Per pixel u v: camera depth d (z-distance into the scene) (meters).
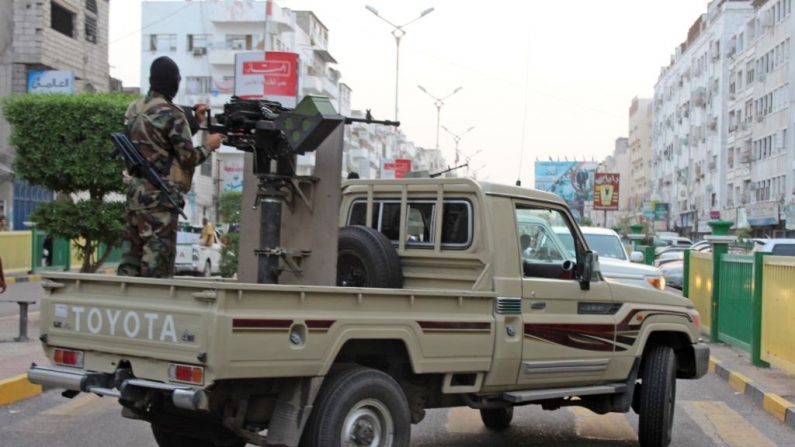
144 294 5.27
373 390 5.57
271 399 5.56
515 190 6.95
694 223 83.56
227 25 75.38
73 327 5.66
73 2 41.88
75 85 42.22
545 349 6.84
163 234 6.21
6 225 33.75
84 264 17.12
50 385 5.62
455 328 6.09
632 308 7.74
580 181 96.50
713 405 10.61
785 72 56.06
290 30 78.50
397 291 5.71
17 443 7.61
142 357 5.20
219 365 4.80
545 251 7.23
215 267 31.70
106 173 16.09
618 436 8.69
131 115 6.34
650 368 8.05
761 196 61.41
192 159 6.32
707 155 78.19
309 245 6.36
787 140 55.44
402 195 7.24
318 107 6.02
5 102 16.48
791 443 8.61
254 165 6.36
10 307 19.80
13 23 38.91
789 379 11.79
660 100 107.88
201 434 6.09
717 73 75.25
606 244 17.73
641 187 130.12
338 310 5.41
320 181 6.33
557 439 8.48
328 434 5.34
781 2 57.06
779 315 12.19
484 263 6.62
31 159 16.19
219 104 75.06
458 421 9.15
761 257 13.18
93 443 7.68
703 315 18.20
